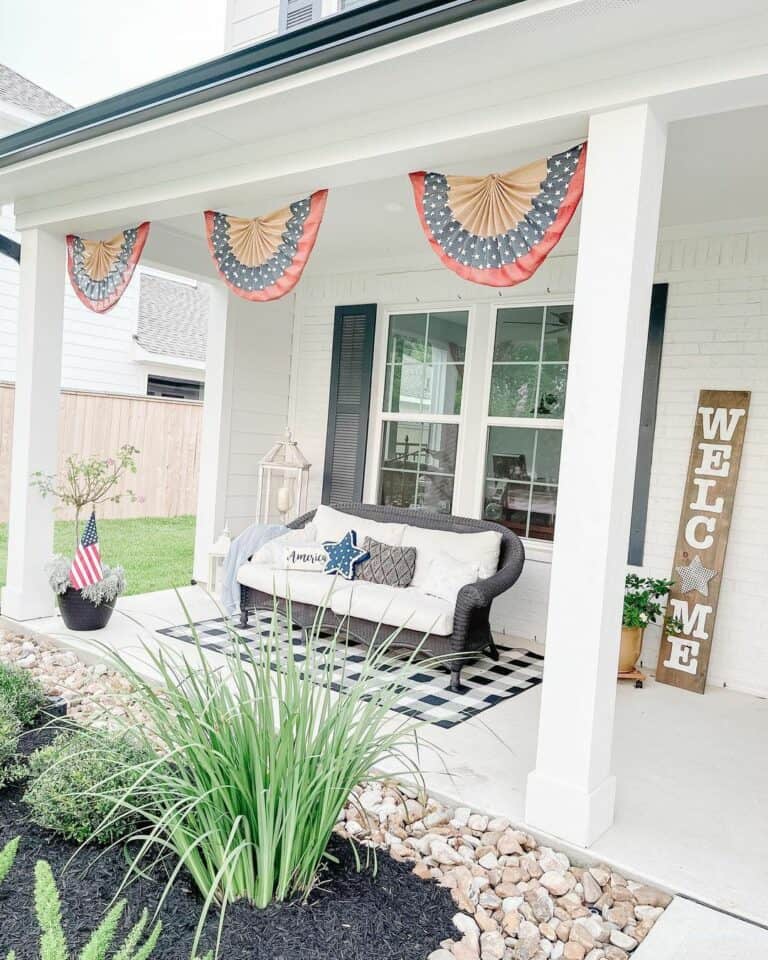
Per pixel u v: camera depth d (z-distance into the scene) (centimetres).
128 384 1139
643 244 253
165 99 324
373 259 621
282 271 360
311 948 182
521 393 548
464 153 299
